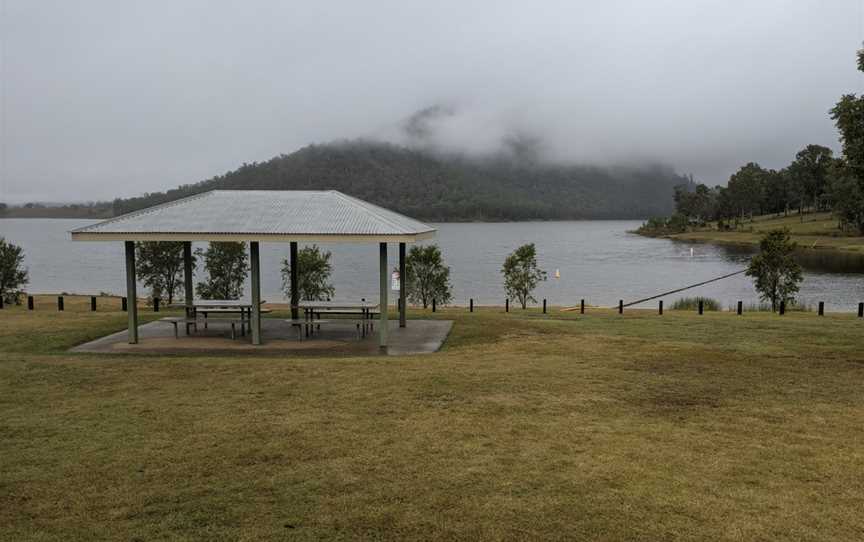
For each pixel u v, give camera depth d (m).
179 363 11.11
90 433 7.32
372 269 71.06
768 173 146.00
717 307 31.73
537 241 129.50
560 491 5.73
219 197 14.22
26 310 21.62
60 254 99.25
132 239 12.48
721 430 7.41
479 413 8.04
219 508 5.41
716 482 5.93
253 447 6.84
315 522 5.16
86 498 5.62
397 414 8.01
